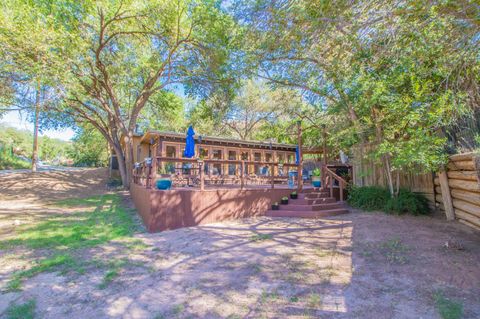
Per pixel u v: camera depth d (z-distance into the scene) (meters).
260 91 21.55
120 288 3.52
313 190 10.66
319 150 16.08
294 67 8.41
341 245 5.29
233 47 10.16
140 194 8.68
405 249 4.79
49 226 7.20
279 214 8.80
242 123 24.56
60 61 10.41
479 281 3.44
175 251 5.09
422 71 5.89
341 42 5.76
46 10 10.52
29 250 5.09
